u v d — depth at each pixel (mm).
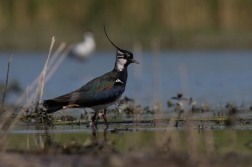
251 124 19672
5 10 50781
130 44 49656
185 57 43844
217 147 15023
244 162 13031
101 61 44844
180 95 23219
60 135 18297
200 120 20703
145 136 17625
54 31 50438
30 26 50844
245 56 43625
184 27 50344
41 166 13500
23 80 33656
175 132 18219
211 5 50344
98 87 20219
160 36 50000
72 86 32594
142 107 24750
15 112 22891
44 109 20797
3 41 49719
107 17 51188
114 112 23328
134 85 31766
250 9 50375
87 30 46000
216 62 40781
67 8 51375
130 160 13211
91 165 13320
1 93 24625
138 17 50750
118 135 17938
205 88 30266
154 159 13320
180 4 50344
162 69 37562
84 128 19922
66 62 45906
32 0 50875
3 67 39375
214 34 49625
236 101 25891
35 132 19000
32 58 43781
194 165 12672
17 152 15148
